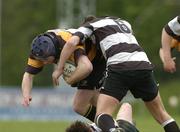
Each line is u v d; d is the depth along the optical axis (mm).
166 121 27578
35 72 28062
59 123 67688
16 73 147000
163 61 28344
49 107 83500
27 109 83750
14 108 84000
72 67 27266
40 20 150250
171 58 28266
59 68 27031
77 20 116125
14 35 151500
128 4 143750
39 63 28016
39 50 27328
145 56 27156
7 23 153625
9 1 157500
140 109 92438
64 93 83500
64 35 27625
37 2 152375
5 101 84000
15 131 53750
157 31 139125
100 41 27219
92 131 23453
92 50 28172
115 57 26750
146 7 142875
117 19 27984
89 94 29203
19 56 147625
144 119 73438
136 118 76875
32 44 27656
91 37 27734
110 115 26203
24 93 27891
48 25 149625
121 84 26641
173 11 142250
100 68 28734
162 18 140375
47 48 27266
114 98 26547
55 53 27422
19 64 147375
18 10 153750
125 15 143375
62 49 27094
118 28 27375
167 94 114875
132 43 27141
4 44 150500
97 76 28812
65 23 115938
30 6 153000
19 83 147000
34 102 83625
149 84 27094
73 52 27234
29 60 28109
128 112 26156
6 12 154500
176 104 96688
